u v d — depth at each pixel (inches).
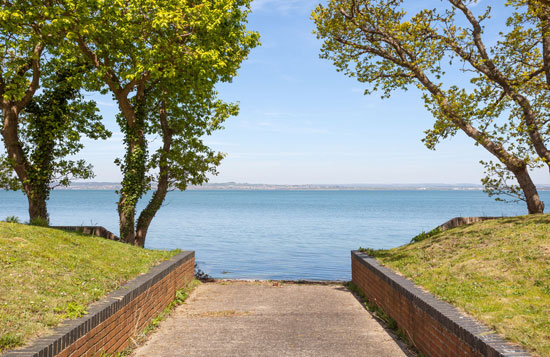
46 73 677.3
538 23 540.7
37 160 650.2
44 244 350.9
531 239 365.1
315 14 680.4
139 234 719.7
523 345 180.2
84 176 709.3
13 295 233.0
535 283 277.3
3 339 175.8
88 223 2042.3
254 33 667.4
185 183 769.6
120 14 558.6
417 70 628.4
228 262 990.4
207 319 382.0
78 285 283.4
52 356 179.0
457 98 548.4
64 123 666.2
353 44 674.2
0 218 2138.3
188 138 765.3
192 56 583.8
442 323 234.7
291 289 559.8
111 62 640.4
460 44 588.7
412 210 3907.5
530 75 555.2
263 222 2439.7
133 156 655.8
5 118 618.2
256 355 278.1
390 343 305.1
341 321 374.0
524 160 539.5
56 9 510.3
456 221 588.7
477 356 191.9
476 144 578.2
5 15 500.4
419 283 327.0
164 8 551.5
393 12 657.0
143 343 303.0
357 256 531.2
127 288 304.5
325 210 4013.3
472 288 287.1
